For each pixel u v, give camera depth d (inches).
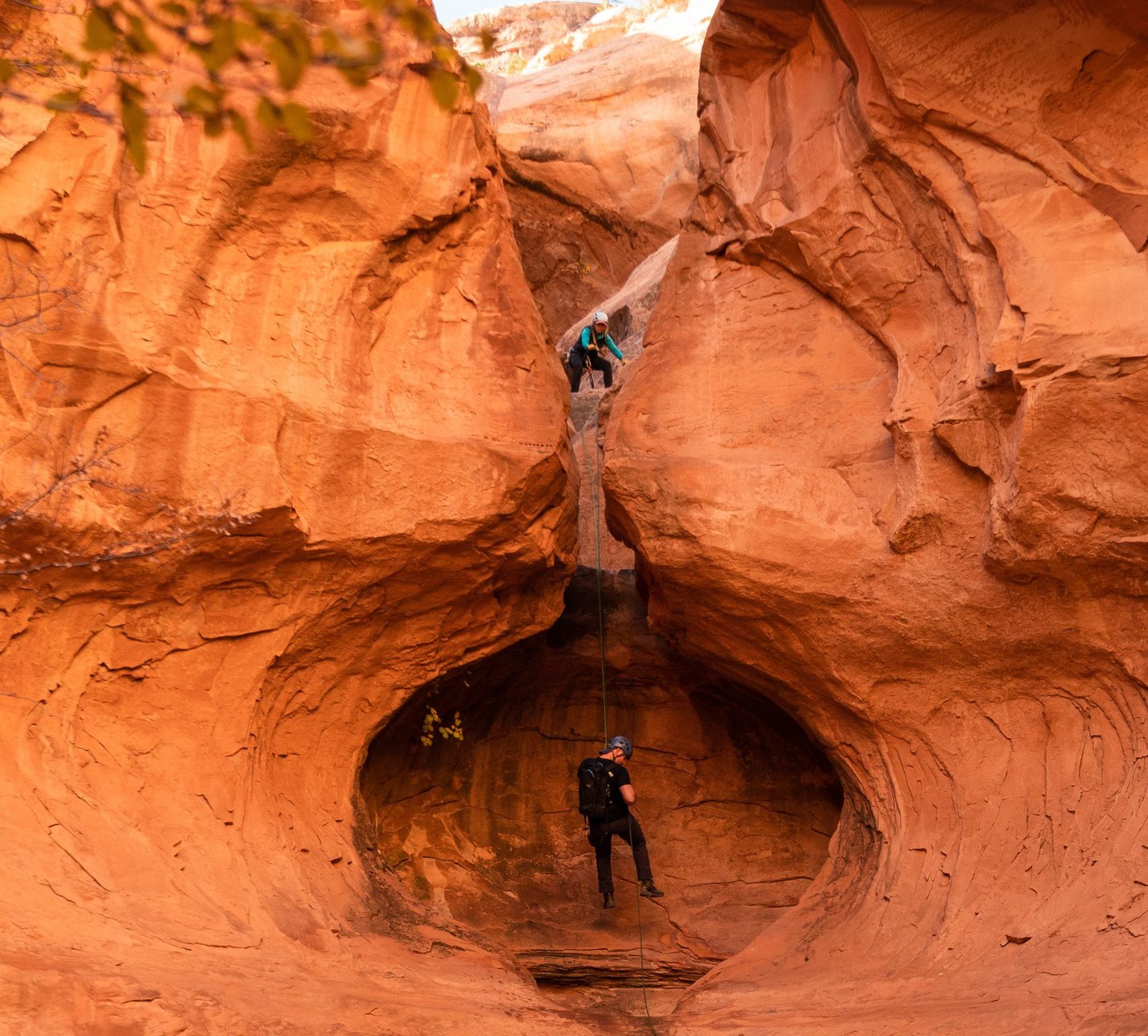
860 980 223.3
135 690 227.5
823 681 266.1
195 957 186.4
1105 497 217.8
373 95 254.2
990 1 243.4
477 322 273.1
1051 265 228.1
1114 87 234.4
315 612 249.0
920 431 252.7
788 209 287.4
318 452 242.5
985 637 245.6
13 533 204.7
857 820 275.1
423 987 210.1
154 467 221.9
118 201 224.7
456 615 273.1
